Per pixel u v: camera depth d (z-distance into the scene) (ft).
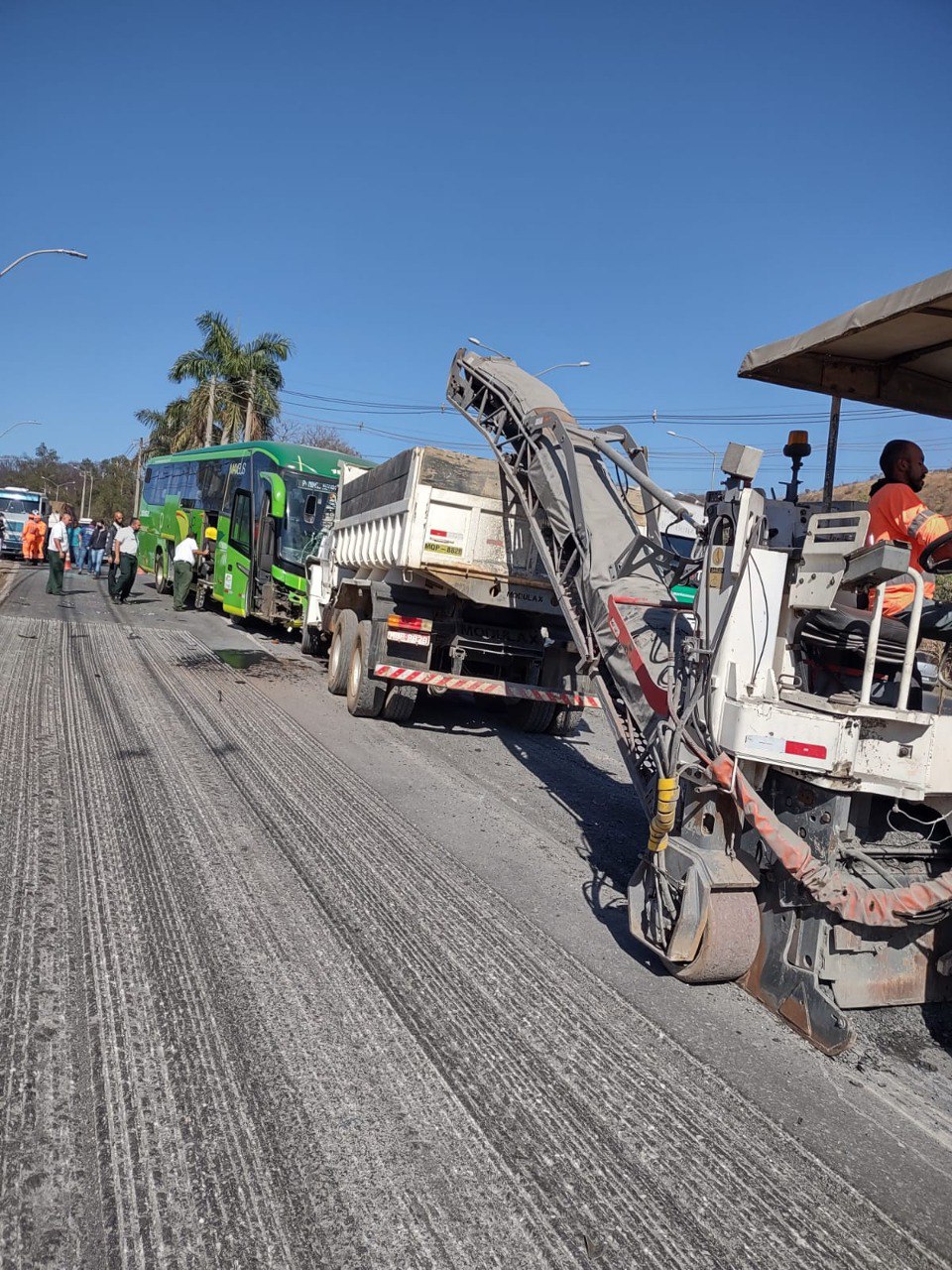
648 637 18.11
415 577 30.99
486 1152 10.42
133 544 64.85
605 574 20.53
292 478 52.65
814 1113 11.97
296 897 16.70
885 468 15.98
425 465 28.78
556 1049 12.77
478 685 31.27
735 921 14.42
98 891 15.94
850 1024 13.07
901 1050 14.06
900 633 14.53
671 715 15.51
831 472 17.43
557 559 23.61
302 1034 12.34
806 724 13.15
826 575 13.69
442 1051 12.37
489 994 14.07
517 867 19.77
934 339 15.42
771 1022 14.25
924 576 14.84
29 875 16.20
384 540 32.35
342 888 17.38
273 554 52.06
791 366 16.94
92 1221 8.76
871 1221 10.03
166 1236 8.68
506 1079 11.91
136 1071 11.11
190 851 18.24
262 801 21.98
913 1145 11.52
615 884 19.49
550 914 17.48
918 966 14.83
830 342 14.88
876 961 14.44
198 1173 9.55
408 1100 11.19
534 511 25.18
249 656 45.60
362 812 22.20
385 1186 9.69
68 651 39.50
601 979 15.02
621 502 22.41
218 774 23.71
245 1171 9.65
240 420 137.28
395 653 31.37
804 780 13.60
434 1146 10.42
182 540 68.39
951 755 13.85
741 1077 12.62
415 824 21.84
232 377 137.18
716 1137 11.22
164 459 87.92
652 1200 9.99
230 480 61.87
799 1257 9.41
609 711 19.89
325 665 45.83
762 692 14.29
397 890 17.65
